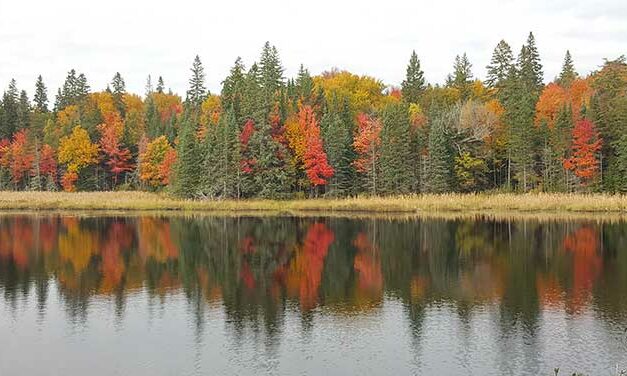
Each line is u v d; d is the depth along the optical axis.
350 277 27.02
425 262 30.66
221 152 74.19
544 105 84.31
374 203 64.00
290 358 16.16
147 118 114.81
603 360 15.74
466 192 74.81
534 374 14.87
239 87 92.62
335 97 94.19
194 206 68.31
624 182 66.06
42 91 137.25
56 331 18.91
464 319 19.75
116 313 21.00
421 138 76.19
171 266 30.16
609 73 80.88
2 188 101.12
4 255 33.59
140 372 15.34
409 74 111.56
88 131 101.56
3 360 16.31
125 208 68.88
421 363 15.70
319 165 74.00
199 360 16.09
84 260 31.97
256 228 47.06
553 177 71.25
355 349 16.84
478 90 106.38
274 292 24.14
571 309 20.88
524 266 29.17
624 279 25.84
